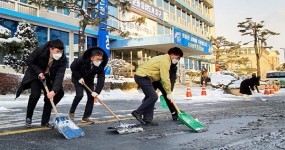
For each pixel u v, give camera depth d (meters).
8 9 16.72
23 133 4.66
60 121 4.43
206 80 29.25
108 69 19.83
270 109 8.88
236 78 29.56
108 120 6.27
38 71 4.82
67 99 12.04
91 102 5.82
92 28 23.09
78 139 4.22
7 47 12.09
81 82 5.64
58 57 4.74
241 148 3.65
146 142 4.03
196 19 43.28
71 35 21.55
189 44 26.44
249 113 7.69
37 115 7.10
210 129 5.10
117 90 17.09
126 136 4.46
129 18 26.67
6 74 12.29
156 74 5.55
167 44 23.92
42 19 18.91
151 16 30.08
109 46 24.94
